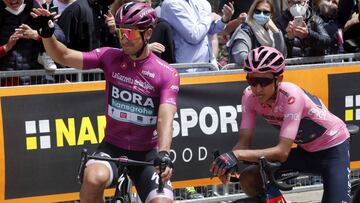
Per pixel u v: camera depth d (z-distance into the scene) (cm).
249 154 577
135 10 552
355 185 684
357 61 912
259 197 583
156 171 556
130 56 571
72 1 866
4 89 731
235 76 828
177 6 848
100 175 534
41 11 553
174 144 802
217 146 825
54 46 563
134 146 584
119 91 580
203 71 828
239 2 1002
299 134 621
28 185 747
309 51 899
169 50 840
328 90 878
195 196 850
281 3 1019
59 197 762
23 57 764
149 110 579
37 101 744
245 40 851
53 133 753
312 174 643
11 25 763
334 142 624
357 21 966
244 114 614
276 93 588
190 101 807
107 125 591
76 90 759
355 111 898
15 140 738
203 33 863
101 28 815
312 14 912
